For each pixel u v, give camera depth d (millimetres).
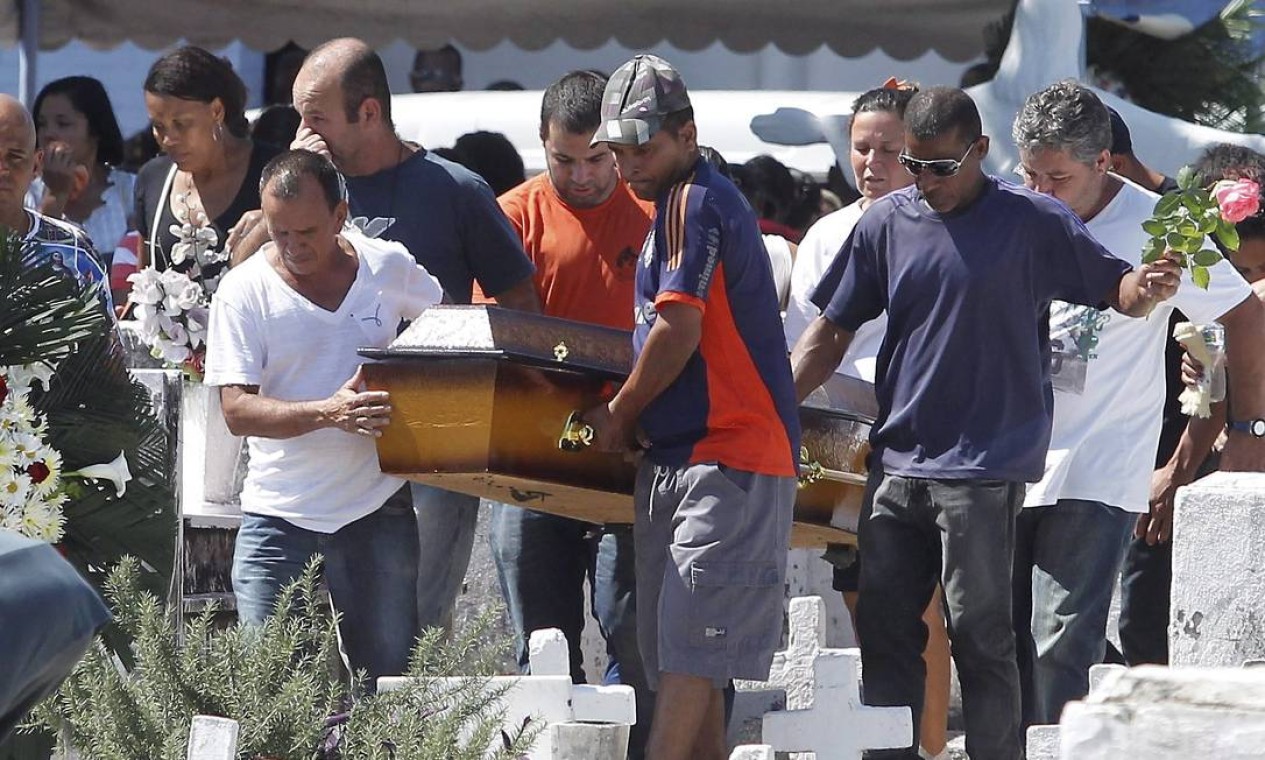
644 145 17406
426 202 21281
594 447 18359
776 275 24422
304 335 19234
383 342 19547
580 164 22016
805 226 34625
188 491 21297
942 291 18953
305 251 19109
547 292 22281
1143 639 24672
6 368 17094
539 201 22547
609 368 18578
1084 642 20594
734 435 17672
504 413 18094
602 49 45969
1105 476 20656
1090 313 20703
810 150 38156
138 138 38219
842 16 34375
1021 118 20938
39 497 16672
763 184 33625
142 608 16219
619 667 21625
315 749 15664
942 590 19375
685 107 17578
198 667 16016
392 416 18406
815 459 20250
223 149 24672
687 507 17672
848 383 21609
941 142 18594
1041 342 19422
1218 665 17109
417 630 19828
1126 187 21094
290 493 19328
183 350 21672
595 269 22266
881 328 22719
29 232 20188
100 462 17672
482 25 35375
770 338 17906
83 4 35562
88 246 20609
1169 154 32312
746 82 45094
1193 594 17266
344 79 21094
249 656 16141
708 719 18641
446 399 18156
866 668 19734
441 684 16328
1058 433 20734
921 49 34406
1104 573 20688
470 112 37688
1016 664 19703
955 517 18859
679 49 35031
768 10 34531
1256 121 37125
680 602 17594
